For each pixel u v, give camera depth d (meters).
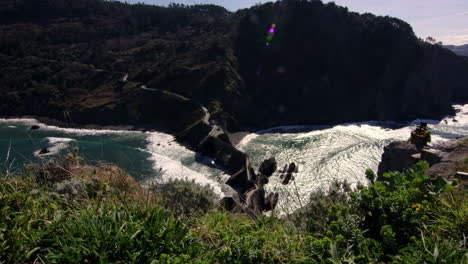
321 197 4.29
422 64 148.75
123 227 2.52
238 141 95.06
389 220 3.16
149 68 156.50
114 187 3.79
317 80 152.62
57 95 134.88
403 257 2.46
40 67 157.12
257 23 172.88
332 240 2.78
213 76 134.88
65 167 4.47
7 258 2.20
